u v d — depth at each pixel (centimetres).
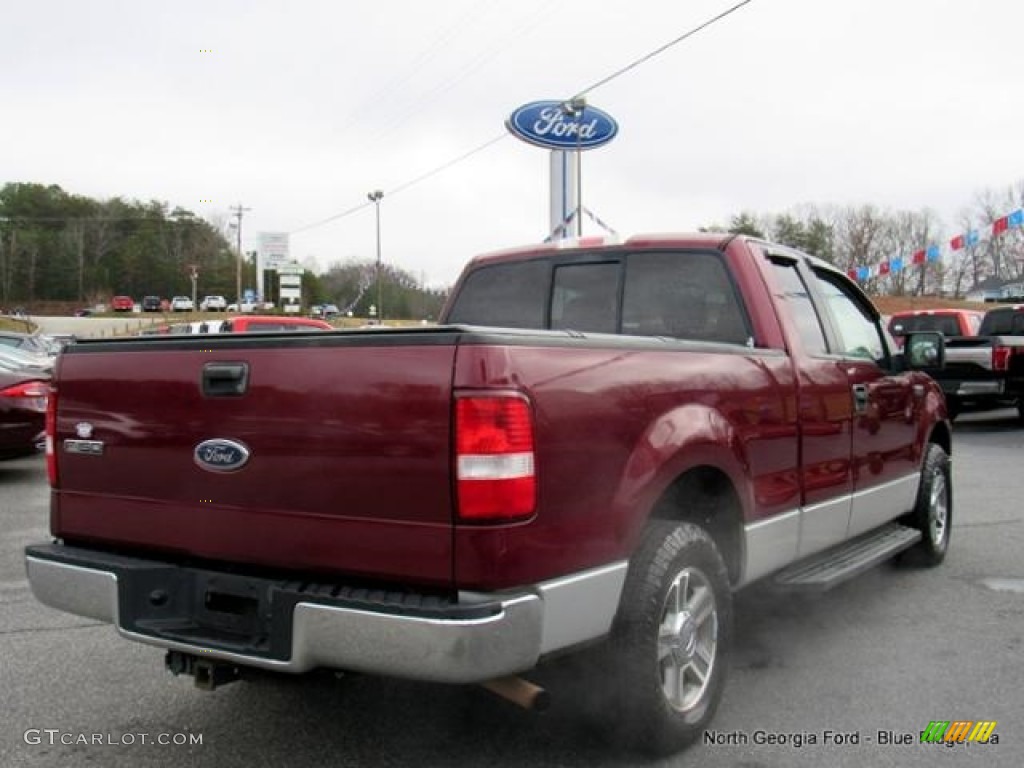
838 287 524
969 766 325
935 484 593
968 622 491
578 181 2794
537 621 268
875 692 393
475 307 510
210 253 11106
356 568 278
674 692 326
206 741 347
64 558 333
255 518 297
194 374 309
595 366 297
